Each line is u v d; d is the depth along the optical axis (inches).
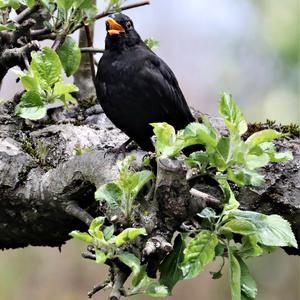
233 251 267.0
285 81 560.1
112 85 364.5
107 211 273.3
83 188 307.9
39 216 326.3
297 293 728.3
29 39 353.4
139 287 258.8
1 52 354.6
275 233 259.8
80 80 400.2
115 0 357.1
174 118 375.6
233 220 257.1
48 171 322.7
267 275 731.4
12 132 352.8
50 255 756.0
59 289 748.0
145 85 363.9
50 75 315.6
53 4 345.1
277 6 546.0
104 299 758.5
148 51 376.2
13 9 362.6
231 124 250.1
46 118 365.1
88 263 761.0
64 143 340.8
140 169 293.4
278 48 541.3
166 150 251.9
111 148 333.1
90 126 360.8
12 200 322.7
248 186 314.7
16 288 733.3
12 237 343.9
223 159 251.0
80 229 332.8
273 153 253.4
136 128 360.8
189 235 277.3
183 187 259.8
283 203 315.0
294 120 559.2
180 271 267.7
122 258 249.1
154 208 263.1
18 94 360.2
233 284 258.8
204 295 776.3
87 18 350.9
